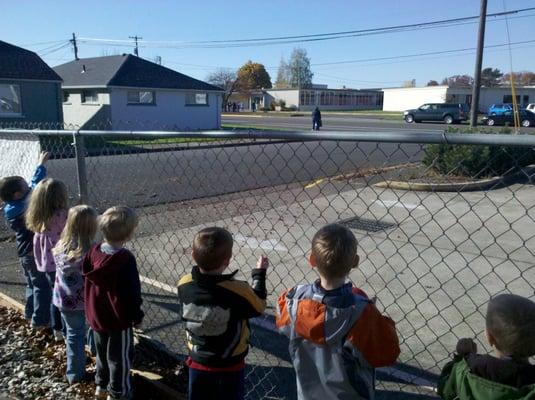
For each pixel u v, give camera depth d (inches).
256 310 105.4
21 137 279.3
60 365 152.6
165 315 180.7
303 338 90.6
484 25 755.4
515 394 70.9
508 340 71.6
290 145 801.6
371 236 276.2
